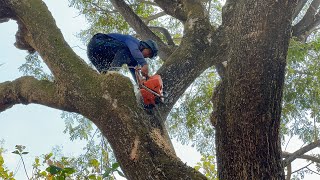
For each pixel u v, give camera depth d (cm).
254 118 339
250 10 350
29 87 406
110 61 404
